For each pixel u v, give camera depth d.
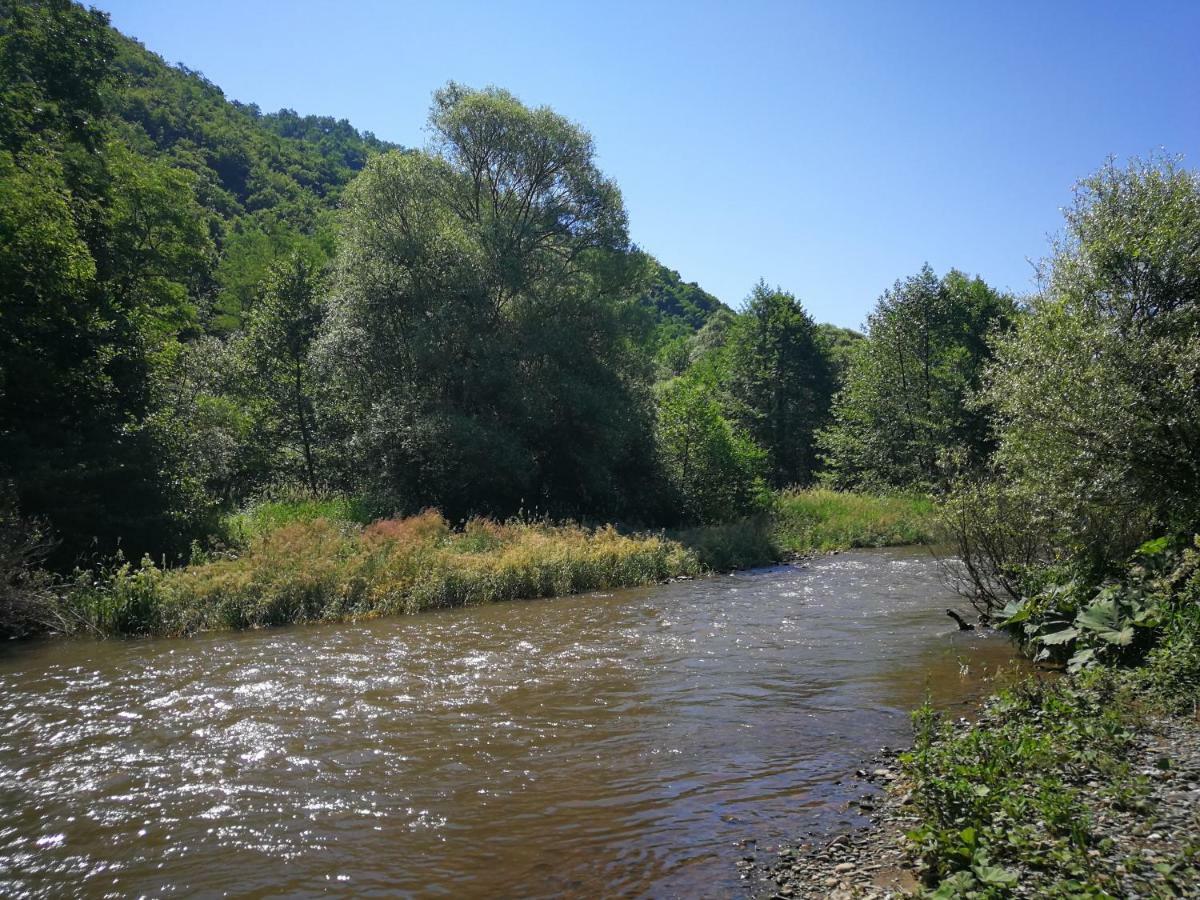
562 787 6.73
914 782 6.04
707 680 10.02
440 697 9.40
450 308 27.69
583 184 31.45
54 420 19.03
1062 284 13.09
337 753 7.58
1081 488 10.80
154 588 14.38
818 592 17.17
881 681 9.73
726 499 30.88
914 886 4.80
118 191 24.81
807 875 5.11
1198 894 4.14
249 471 30.64
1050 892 4.20
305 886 5.20
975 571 12.61
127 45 94.12
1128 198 13.30
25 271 19.11
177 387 26.72
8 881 5.30
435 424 25.91
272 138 104.31
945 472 13.49
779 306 52.88
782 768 7.06
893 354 40.88
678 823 6.00
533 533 20.83
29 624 13.84
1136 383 10.68
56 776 7.08
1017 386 11.56
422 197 30.05
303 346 30.95
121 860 5.57
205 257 27.66
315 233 67.06
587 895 4.99
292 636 13.27
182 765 7.32
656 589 18.30
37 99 25.12
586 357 30.67
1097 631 9.09
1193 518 10.34
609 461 30.17
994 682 9.37
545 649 11.92
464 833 5.92
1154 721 7.14
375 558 16.64
